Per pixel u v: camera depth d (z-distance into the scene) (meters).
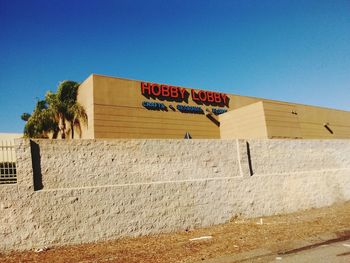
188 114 24.52
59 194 9.99
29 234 9.37
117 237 10.65
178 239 10.64
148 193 11.55
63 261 8.27
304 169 16.81
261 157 15.30
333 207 16.61
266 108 22.08
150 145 12.13
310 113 29.91
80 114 20.92
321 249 8.57
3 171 9.58
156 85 23.09
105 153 11.16
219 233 11.29
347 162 19.08
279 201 15.14
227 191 13.51
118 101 20.97
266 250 8.76
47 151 10.21
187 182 12.50
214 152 13.73
